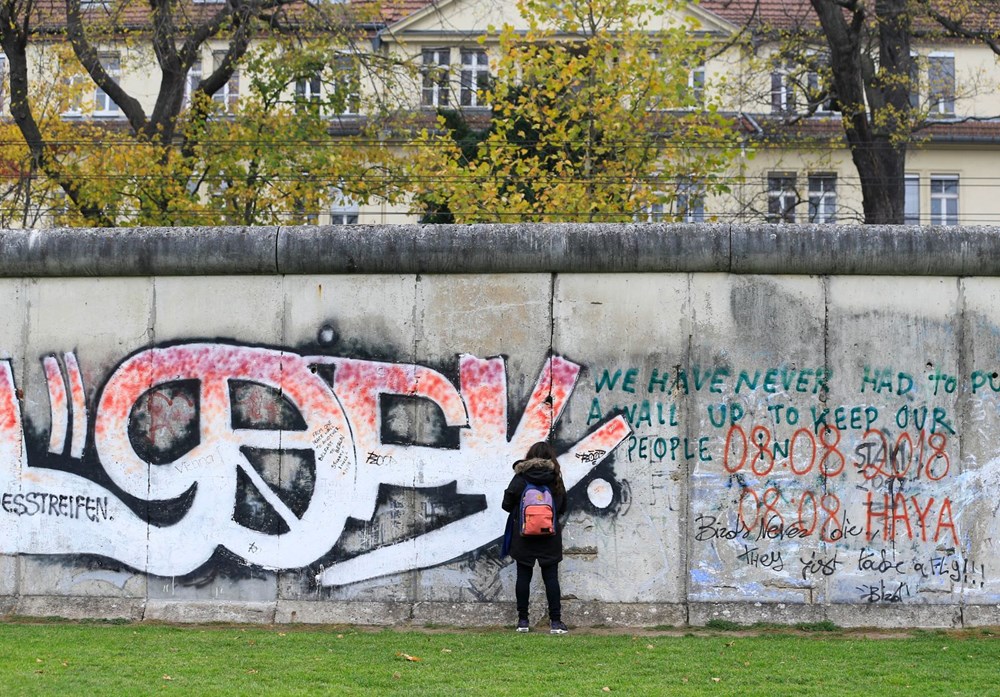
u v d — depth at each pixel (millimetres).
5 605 9805
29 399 9953
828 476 9453
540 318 9617
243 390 9766
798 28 21688
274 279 9797
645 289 9586
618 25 23141
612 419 9531
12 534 9898
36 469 9906
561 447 9531
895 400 9477
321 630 9273
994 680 7633
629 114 18750
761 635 9062
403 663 8000
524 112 19109
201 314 9844
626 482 9500
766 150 26906
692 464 9484
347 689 7305
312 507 9656
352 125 27141
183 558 9734
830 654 8328
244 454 9742
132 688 7289
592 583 9445
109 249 9828
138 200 20156
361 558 9602
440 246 9602
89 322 9930
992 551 9398
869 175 20234
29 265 9898
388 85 20859
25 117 19875
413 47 27672
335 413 9680
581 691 7293
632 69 18719
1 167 20953
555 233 9555
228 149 20281
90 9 20875
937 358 9484
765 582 9406
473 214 17406
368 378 9680
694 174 19203
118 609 9695
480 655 8258
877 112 20062
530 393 9586
